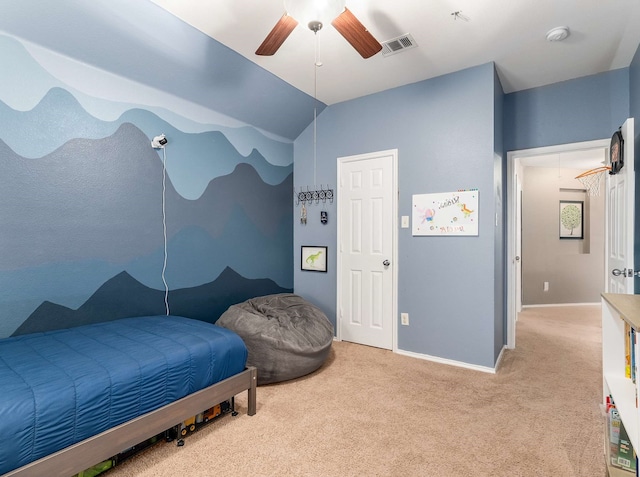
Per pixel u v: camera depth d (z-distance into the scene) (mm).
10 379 1427
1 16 1998
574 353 3379
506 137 3547
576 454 1789
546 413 2207
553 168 5680
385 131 3479
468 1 2160
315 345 2787
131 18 2271
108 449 1497
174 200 2986
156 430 1684
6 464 1222
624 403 1373
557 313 5160
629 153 2344
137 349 1825
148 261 2801
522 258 5602
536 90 3393
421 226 3244
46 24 2119
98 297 2502
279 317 3012
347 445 1884
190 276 3113
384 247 3496
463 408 2281
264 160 3830
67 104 2344
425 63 2928
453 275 3084
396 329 3398
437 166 3162
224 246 3416
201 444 1895
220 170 3365
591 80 3137
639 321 1194
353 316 3719
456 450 1833
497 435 1968
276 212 3992
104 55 2428
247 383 2176
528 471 1664
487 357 2914
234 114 3443
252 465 1722
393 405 2328
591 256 5746
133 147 2695
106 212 2545
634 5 2184
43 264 2244
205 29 2490
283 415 2205
